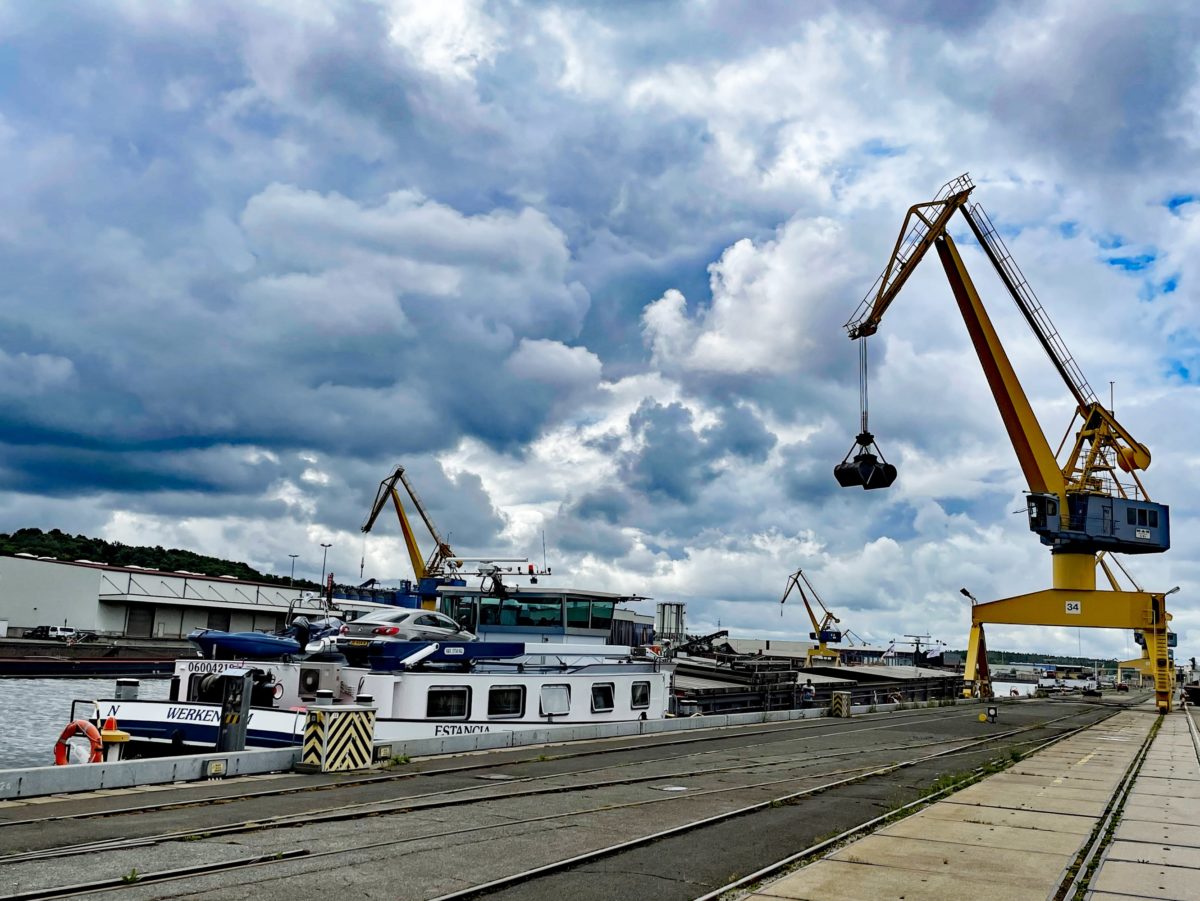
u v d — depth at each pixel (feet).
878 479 145.89
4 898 30.07
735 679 158.30
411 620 97.50
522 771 67.77
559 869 36.68
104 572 330.75
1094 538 211.61
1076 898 33.17
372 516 368.89
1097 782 68.39
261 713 73.56
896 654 478.18
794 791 60.95
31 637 294.46
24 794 50.55
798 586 564.30
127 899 30.60
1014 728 137.90
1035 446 208.33
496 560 113.80
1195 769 80.28
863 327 185.06
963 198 192.03
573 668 98.27
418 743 74.69
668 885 34.58
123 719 74.59
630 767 72.59
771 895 32.78
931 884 34.71
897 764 79.66
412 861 37.17
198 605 352.28
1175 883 35.70
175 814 46.75
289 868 35.42
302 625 96.94
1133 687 552.41
